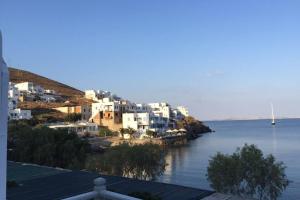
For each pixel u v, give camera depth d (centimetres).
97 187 997
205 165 6988
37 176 2577
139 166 3853
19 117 11375
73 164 4303
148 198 1841
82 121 12675
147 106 16238
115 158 3853
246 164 3034
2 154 611
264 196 3028
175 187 2223
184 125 15788
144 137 12025
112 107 13312
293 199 3881
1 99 598
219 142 13088
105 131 11950
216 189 3058
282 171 3055
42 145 4819
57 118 12725
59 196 1977
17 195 2000
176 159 8081
